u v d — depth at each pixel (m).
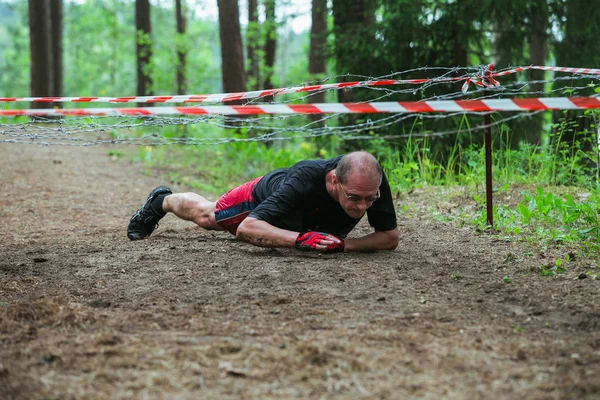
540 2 9.19
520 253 4.43
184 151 12.59
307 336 2.77
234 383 2.31
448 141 9.05
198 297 3.51
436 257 4.37
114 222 6.55
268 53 22.56
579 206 4.92
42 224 6.40
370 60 9.93
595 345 2.66
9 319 3.01
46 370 2.43
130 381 2.33
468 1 9.07
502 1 8.93
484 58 10.09
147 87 22.69
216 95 4.51
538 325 2.97
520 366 2.45
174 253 4.61
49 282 3.95
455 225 5.52
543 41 9.78
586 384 2.26
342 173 3.92
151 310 3.28
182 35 22.27
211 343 2.70
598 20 9.55
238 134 11.67
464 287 3.64
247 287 3.67
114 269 4.23
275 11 23.52
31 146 12.95
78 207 7.50
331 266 4.07
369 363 2.47
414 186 7.53
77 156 12.18
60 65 22.78
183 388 2.28
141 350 2.61
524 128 9.11
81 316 3.05
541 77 9.93
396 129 9.49
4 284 3.87
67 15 47.72
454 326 2.95
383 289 3.58
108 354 2.57
